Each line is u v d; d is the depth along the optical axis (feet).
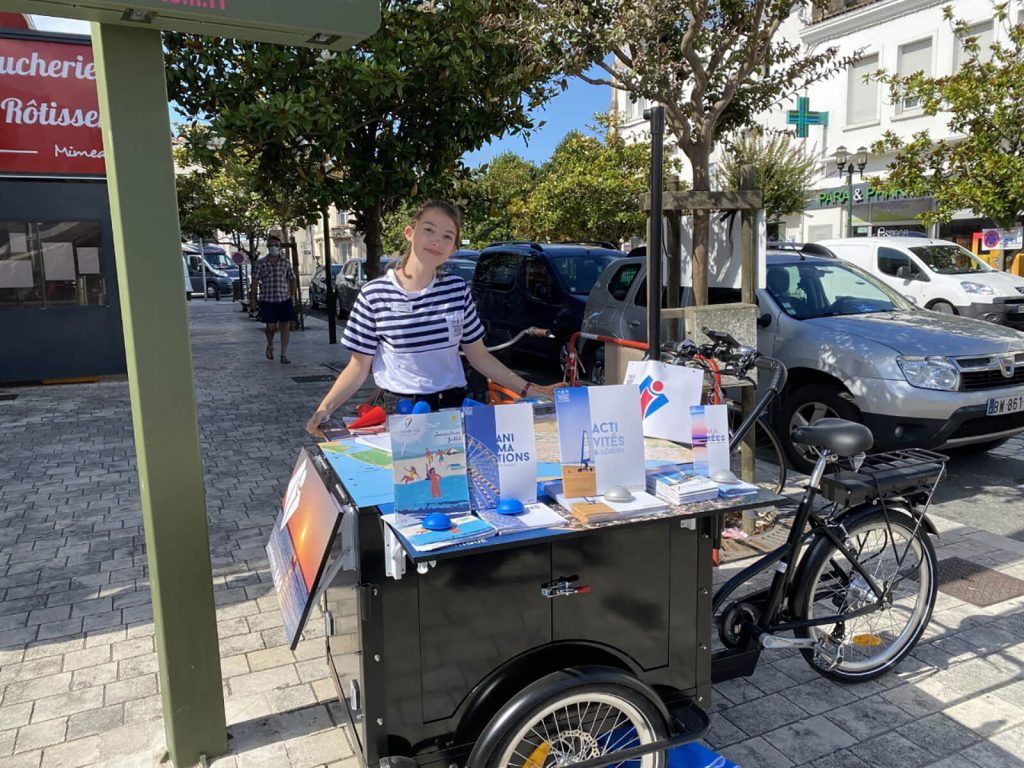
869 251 47.85
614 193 71.46
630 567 7.99
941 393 18.02
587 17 15.92
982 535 16.35
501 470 7.55
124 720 10.37
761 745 9.74
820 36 77.46
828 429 10.18
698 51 17.15
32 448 24.07
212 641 9.20
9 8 7.20
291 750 9.61
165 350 8.48
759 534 15.61
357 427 9.71
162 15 7.47
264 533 16.87
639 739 8.11
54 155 34.14
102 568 15.14
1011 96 36.83
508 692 7.77
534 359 37.09
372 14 8.33
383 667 7.20
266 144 24.23
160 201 8.25
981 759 9.43
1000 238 47.67
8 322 34.65
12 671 11.55
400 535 6.75
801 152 73.15
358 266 67.36
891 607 11.20
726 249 15.99
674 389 9.24
